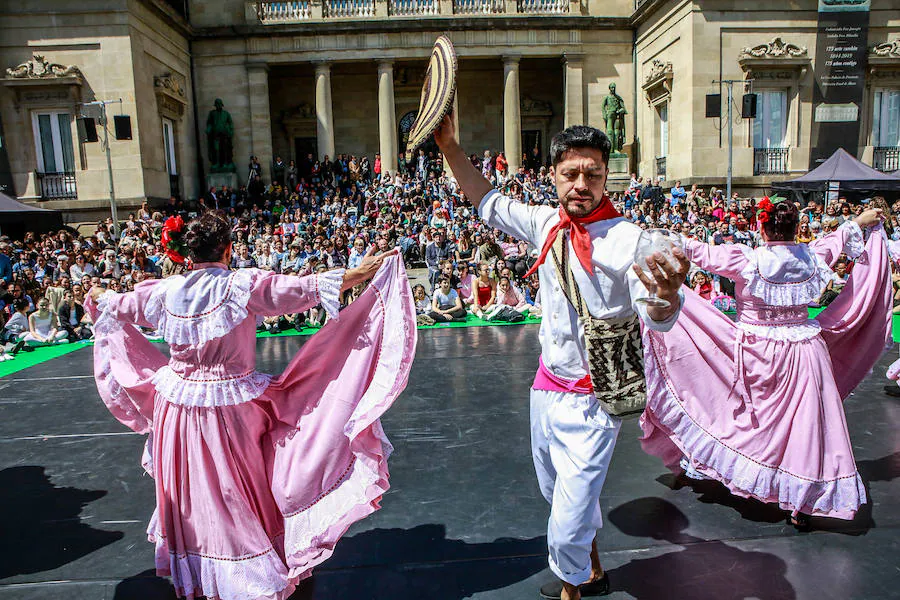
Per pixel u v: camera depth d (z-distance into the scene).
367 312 2.90
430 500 3.95
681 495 3.95
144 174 21.69
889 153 23.11
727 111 22.14
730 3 21.83
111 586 3.12
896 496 3.84
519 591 2.95
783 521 3.57
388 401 2.74
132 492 4.29
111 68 21.03
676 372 3.70
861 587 2.92
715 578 3.02
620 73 26.97
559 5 26.84
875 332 4.04
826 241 3.95
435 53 2.76
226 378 2.71
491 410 5.80
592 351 2.46
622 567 3.14
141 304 2.81
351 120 29.67
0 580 3.19
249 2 26.03
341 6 26.50
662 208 19.89
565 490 2.53
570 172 2.38
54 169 21.59
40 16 20.81
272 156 28.89
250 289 2.69
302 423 2.83
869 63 22.34
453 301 12.04
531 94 29.58
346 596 2.94
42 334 11.27
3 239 15.27
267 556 2.70
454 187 22.89
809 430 3.37
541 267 2.63
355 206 22.28
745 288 3.55
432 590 2.97
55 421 6.00
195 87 26.34
